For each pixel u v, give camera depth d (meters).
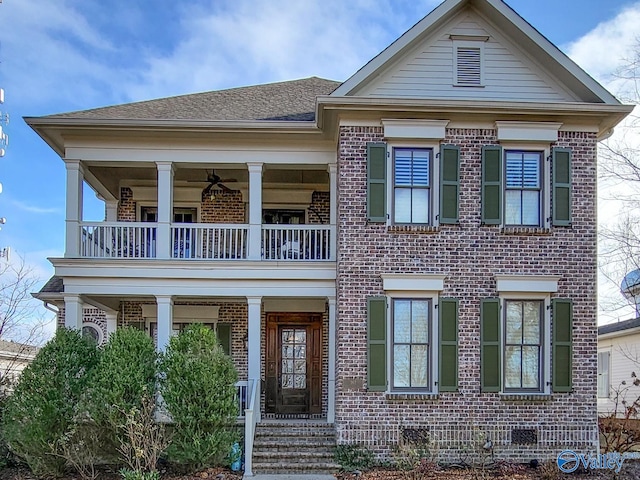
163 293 12.61
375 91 12.45
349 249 11.91
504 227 12.03
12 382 13.41
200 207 15.68
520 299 12.03
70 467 10.95
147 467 10.62
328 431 11.95
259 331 12.65
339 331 11.81
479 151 12.19
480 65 12.60
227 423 10.98
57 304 15.73
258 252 12.88
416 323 11.96
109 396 10.28
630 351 20.06
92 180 14.39
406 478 10.13
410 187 12.15
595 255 12.08
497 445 11.49
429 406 11.55
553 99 12.59
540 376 11.91
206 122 12.46
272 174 14.99
